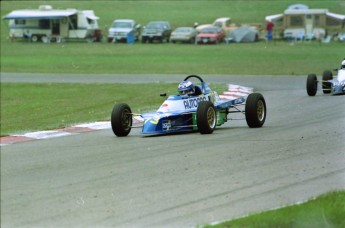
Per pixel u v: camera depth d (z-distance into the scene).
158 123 51.25
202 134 51.31
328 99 75.12
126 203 30.97
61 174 38.81
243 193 31.42
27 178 38.03
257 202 29.53
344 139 45.62
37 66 159.12
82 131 58.62
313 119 58.06
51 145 50.62
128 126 53.66
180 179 35.41
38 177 38.28
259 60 161.12
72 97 96.19
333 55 165.88
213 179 34.84
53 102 91.06
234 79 114.06
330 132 49.22
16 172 39.88
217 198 30.81
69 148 48.56
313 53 174.88
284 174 34.88
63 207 31.08
